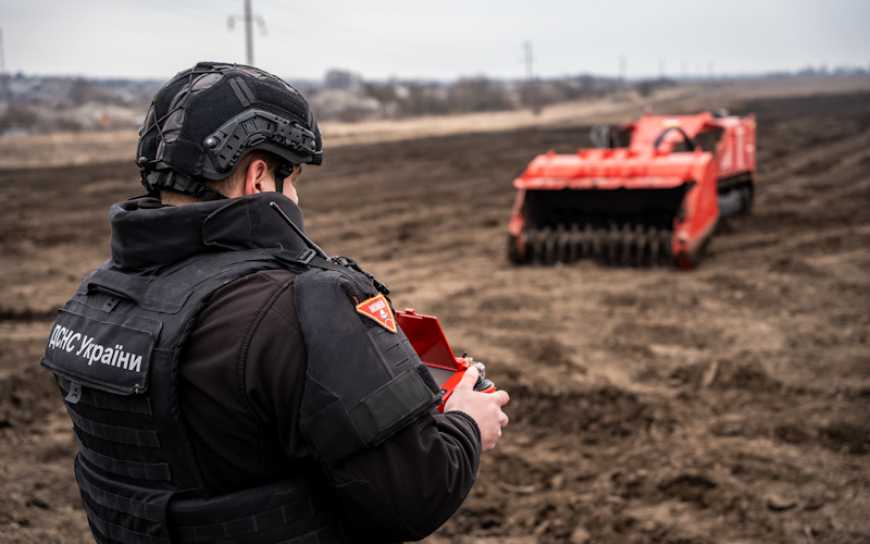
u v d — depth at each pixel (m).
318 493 1.50
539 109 67.88
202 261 1.52
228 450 1.44
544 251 10.64
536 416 5.58
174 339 1.43
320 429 1.40
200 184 1.57
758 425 5.29
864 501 4.28
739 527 4.13
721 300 8.45
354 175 22.50
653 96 100.62
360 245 12.84
